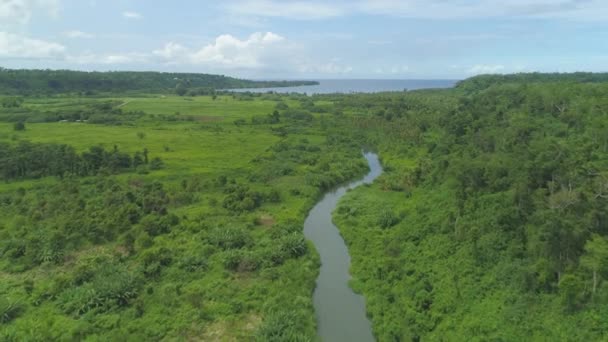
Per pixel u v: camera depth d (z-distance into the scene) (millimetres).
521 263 43625
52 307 43438
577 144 73312
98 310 42469
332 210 77688
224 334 39906
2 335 38125
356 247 59594
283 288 47750
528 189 52312
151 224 61469
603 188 48844
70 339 38031
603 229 43594
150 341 38406
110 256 53781
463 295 42688
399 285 47594
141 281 47500
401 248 56438
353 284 50031
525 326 36031
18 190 77562
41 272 51188
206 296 45500
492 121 100250
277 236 60938
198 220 66312
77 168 90875
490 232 50000
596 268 37312
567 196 47156
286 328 39656
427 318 41062
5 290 46344
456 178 65812
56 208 68562
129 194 73812
